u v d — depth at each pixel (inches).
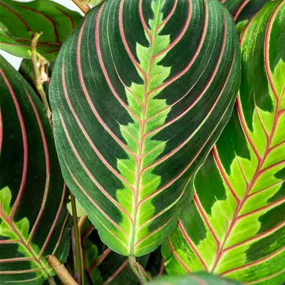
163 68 8.1
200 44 8.1
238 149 9.0
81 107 8.3
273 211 9.2
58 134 8.3
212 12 8.3
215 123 8.4
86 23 8.3
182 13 8.1
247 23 8.9
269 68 8.7
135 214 8.8
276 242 9.2
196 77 8.2
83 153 8.5
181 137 8.4
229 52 8.3
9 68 8.9
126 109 8.3
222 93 8.4
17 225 9.1
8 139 8.7
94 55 8.2
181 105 8.3
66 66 8.3
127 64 8.1
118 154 8.5
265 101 8.8
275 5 8.7
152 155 8.5
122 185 8.6
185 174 8.6
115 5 8.2
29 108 8.9
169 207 8.8
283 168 8.9
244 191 9.1
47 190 9.2
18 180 8.9
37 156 9.0
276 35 8.6
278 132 8.8
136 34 8.0
